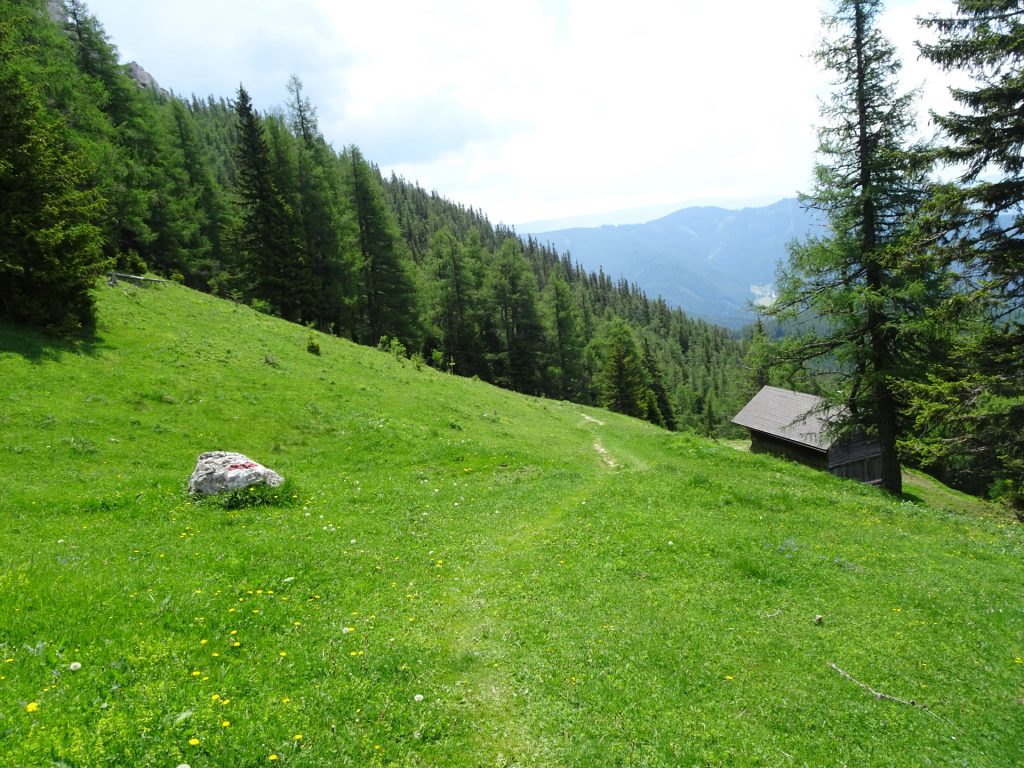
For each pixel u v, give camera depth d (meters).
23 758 5.24
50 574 9.52
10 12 34.97
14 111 24.50
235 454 17.97
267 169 51.44
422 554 13.83
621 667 9.28
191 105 174.50
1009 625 11.15
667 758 7.29
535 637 10.11
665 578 12.94
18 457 17.73
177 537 13.38
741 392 113.25
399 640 9.41
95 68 46.25
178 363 28.02
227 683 7.22
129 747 5.74
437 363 79.06
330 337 45.38
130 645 7.64
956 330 22.09
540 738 7.52
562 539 15.38
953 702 8.74
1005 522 23.92
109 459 19.31
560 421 46.94
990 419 21.88
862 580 13.11
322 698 7.41
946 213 20.06
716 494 19.80
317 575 11.68
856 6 23.41
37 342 24.22
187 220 59.38
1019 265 18.97
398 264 66.38
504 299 82.25
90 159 37.12
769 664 9.63
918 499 31.95
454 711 7.84
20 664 6.79
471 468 23.91
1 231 23.52
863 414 28.52
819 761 7.43
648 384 103.50
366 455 24.31
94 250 26.34
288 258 52.62
